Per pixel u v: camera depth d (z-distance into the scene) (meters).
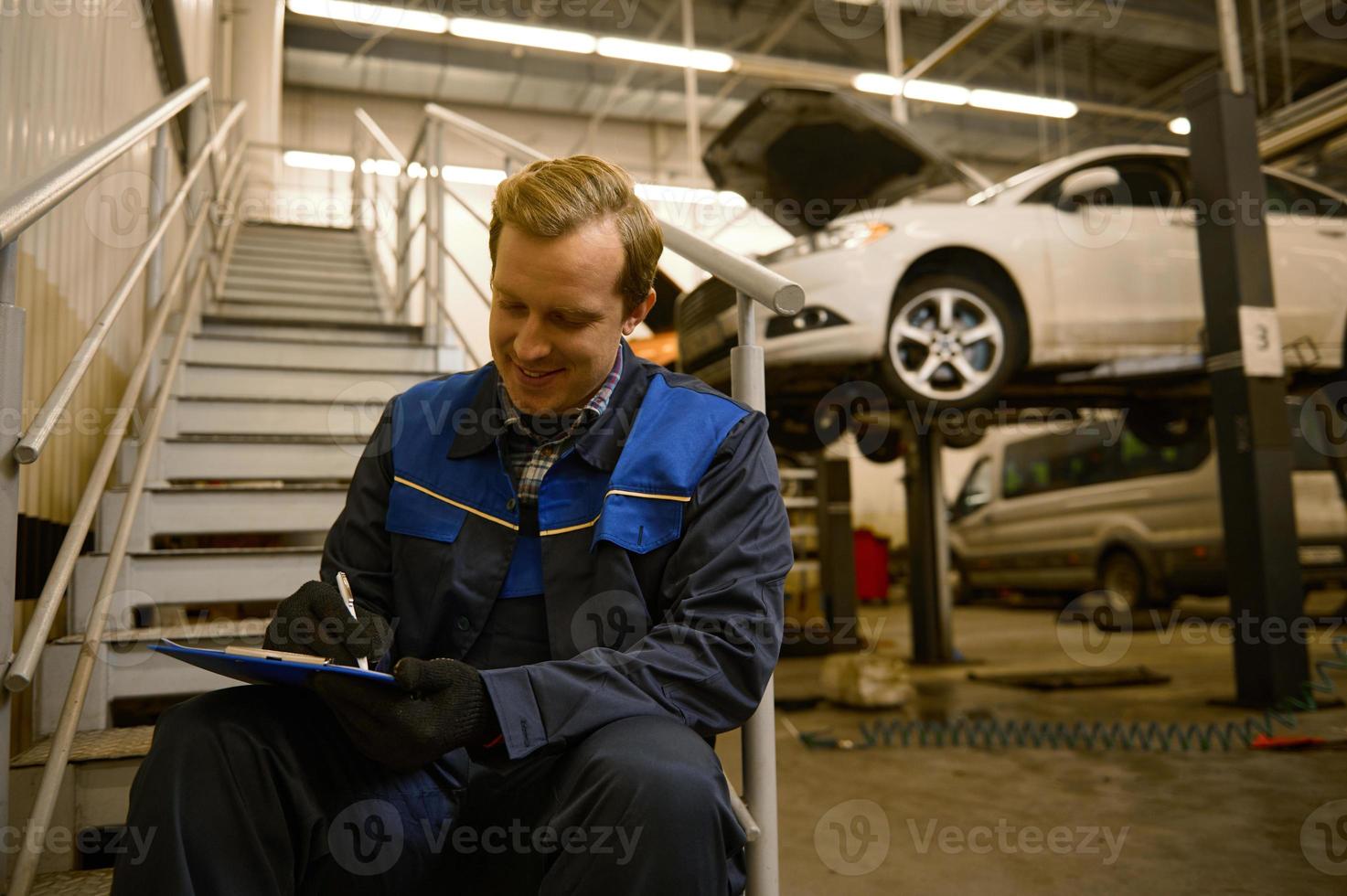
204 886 0.78
